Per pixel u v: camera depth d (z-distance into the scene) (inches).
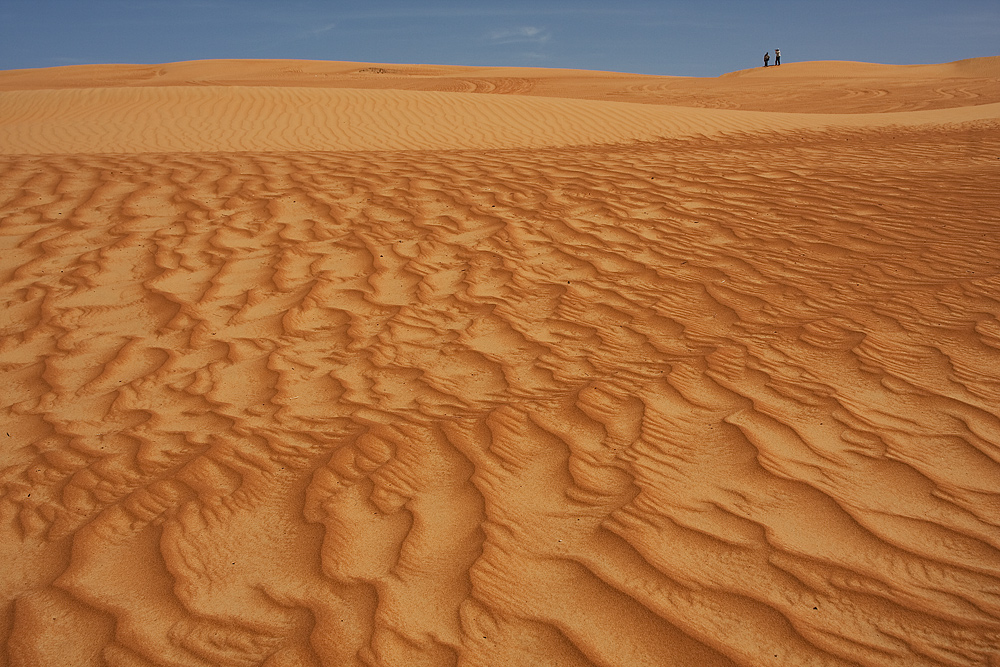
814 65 1691.7
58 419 146.2
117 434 139.6
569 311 193.3
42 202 277.3
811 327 177.3
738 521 108.2
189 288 208.4
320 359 169.6
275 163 349.1
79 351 175.2
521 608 91.8
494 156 382.6
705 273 216.1
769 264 221.0
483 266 224.1
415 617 90.7
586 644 86.0
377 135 597.6
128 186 298.4
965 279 201.6
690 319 185.6
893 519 108.4
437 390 153.3
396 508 113.1
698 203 282.4
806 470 120.7
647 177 322.3
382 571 99.3
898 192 289.9
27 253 231.6
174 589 97.3
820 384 149.8
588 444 130.0
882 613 90.5
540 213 270.7
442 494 116.4
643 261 226.5
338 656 84.7
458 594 94.4
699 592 94.2
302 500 116.0
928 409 139.3
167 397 153.9
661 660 83.8
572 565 99.3
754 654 84.5
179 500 117.3
